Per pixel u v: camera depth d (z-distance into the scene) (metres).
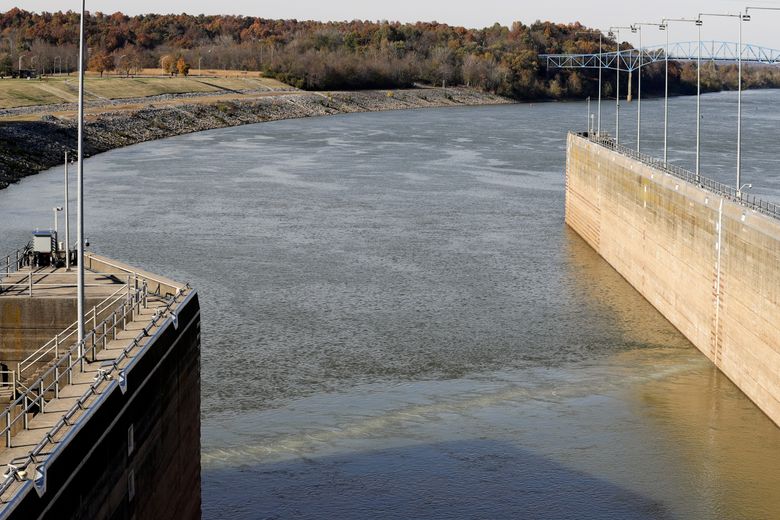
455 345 52.72
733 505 36.22
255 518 34.38
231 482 36.78
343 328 55.00
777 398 43.34
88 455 21.75
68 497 20.72
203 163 127.88
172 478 28.53
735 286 48.66
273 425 41.69
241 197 99.50
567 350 52.97
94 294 32.38
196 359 31.64
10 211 88.50
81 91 27.05
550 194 105.06
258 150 144.50
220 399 44.41
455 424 42.22
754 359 46.06
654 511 35.69
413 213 91.81
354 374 47.91
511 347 52.94
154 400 26.55
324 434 40.91
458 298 62.19
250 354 50.38
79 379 24.88
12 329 31.78
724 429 42.81
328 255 73.06
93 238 77.75
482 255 75.06
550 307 61.50
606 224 76.88
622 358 52.16
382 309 59.03
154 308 30.88
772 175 106.25
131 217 86.88
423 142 156.62
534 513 35.25
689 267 55.94
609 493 36.81
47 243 37.19
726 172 108.69
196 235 79.62
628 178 70.38
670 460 39.59
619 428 42.47
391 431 41.34
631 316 60.72
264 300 60.31
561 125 189.25
